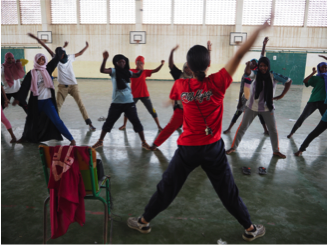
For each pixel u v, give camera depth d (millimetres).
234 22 14406
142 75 4680
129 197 2662
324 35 14227
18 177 3062
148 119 5922
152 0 14438
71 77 4820
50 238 2020
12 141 4258
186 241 2023
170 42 14852
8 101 4285
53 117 3994
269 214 2395
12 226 2174
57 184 1765
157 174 3199
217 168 1833
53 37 15078
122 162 3545
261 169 3309
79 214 1861
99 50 15078
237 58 1577
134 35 14508
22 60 4684
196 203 2562
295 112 6941
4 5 14750
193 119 1758
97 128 5145
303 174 3252
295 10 14086
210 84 1678
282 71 14453
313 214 2406
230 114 6586
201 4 14320
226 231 2150
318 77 4285
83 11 14703
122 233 2104
